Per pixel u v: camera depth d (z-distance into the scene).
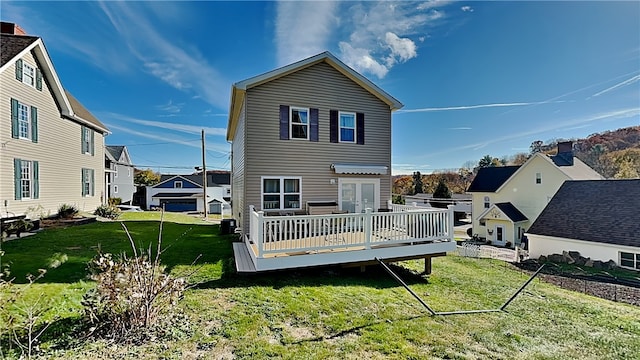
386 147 12.30
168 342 3.69
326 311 5.02
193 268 7.10
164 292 4.14
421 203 40.66
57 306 4.36
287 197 10.77
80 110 18.30
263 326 4.30
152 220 18.09
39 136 13.59
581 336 4.87
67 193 15.89
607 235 15.16
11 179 11.84
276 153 10.65
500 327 4.96
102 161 20.20
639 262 13.96
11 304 3.82
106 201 22.16
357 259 7.60
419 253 8.36
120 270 4.00
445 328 4.71
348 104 11.77
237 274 6.76
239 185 12.89
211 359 3.40
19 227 10.46
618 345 4.55
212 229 15.20
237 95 10.64
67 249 8.53
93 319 3.86
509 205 24.67
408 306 5.67
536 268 14.21
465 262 12.80
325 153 11.34
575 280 11.89
